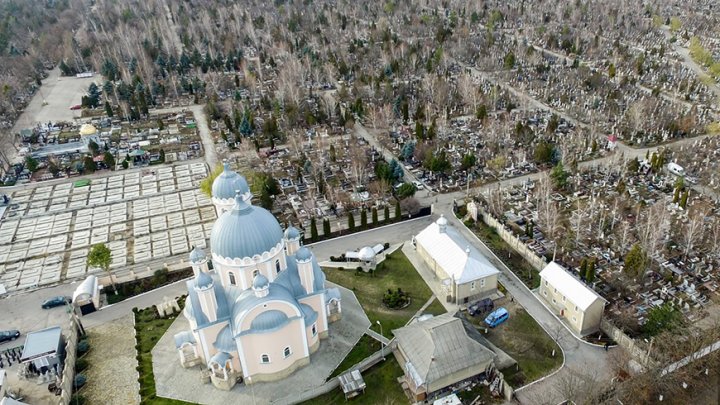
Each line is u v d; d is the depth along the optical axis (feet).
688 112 545.03
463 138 531.50
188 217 428.56
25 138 576.61
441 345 253.03
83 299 320.09
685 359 254.27
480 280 308.60
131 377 272.31
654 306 301.02
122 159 536.01
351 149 509.76
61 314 325.21
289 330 257.55
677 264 335.88
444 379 249.75
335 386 260.62
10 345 301.43
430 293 321.73
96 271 366.43
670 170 446.19
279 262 267.80
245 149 509.35
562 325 291.99
